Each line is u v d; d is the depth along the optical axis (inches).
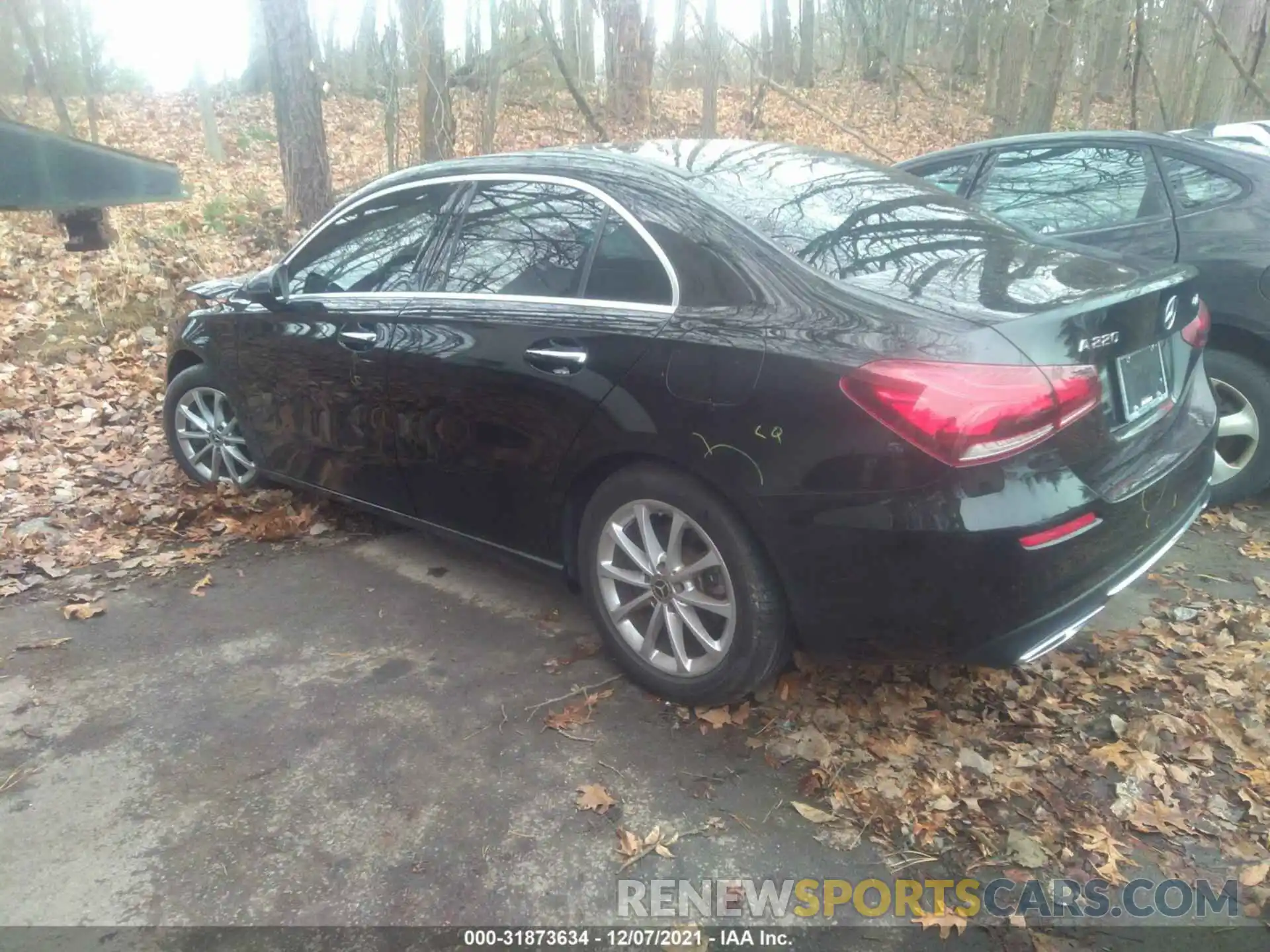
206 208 415.2
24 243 354.6
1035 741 118.3
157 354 287.3
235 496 193.0
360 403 156.5
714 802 109.0
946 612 101.2
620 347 119.7
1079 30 472.4
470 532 149.4
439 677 134.5
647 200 125.4
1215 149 180.2
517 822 106.3
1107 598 108.9
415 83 511.5
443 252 147.6
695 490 115.3
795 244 115.9
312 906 95.5
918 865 100.3
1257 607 146.7
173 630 148.2
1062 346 101.0
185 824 106.6
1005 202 204.1
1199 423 128.6
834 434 101.9
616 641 129.9
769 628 114.3
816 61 1255.5
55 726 124.5
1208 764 114.1
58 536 179.8
